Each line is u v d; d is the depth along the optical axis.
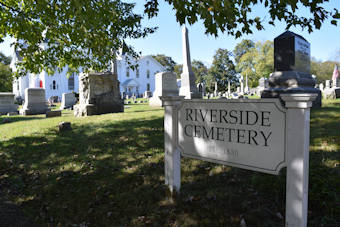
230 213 2.96
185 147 3.43
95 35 6.04
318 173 3.53
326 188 3.04
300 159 2.27
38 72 7.34
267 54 50.28
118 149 5.82
